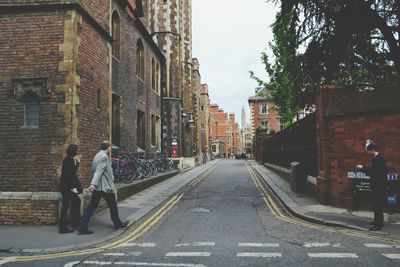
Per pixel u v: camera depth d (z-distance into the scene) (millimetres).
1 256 6457
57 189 9148
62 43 9484
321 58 12047
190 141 35438
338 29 11305
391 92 9516
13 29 9656
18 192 9227
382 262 5594
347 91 10562
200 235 7691
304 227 8383
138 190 14812
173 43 30922
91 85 10500
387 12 11078
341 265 5477
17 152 9375
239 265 5570
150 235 7848
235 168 32062
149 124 22875
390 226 8156
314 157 12344
